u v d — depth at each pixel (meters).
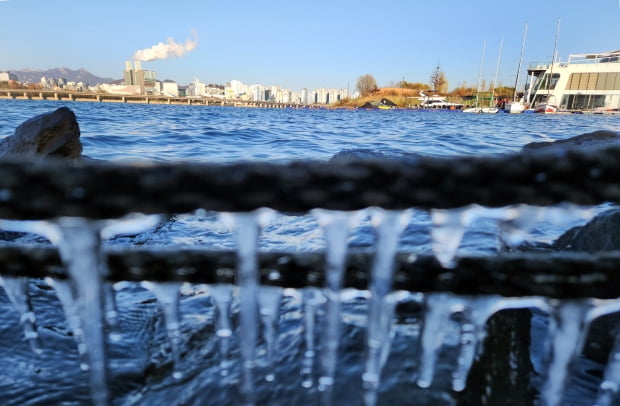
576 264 0.83
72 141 4.40
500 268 0.84
